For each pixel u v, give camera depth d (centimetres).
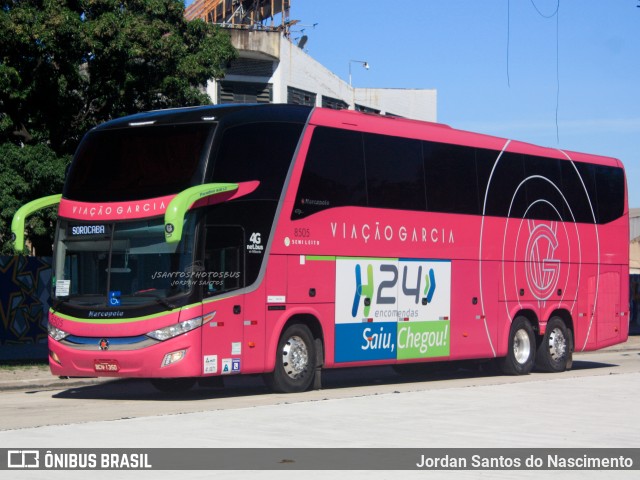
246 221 1622
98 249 1605
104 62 2452
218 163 1577
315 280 1731
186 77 2556
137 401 1616
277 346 1683
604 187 2431
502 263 2130
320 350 1758
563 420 1298
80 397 1711
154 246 1564
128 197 1597
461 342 2030
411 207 1922
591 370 2392
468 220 2048
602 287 2411
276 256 1666
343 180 1789
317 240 1734
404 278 1902
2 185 2319
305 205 1717
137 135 1620
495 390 1694
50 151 2403
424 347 1945
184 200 1505
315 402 1462
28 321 2769
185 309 1538
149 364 1545
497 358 2178
